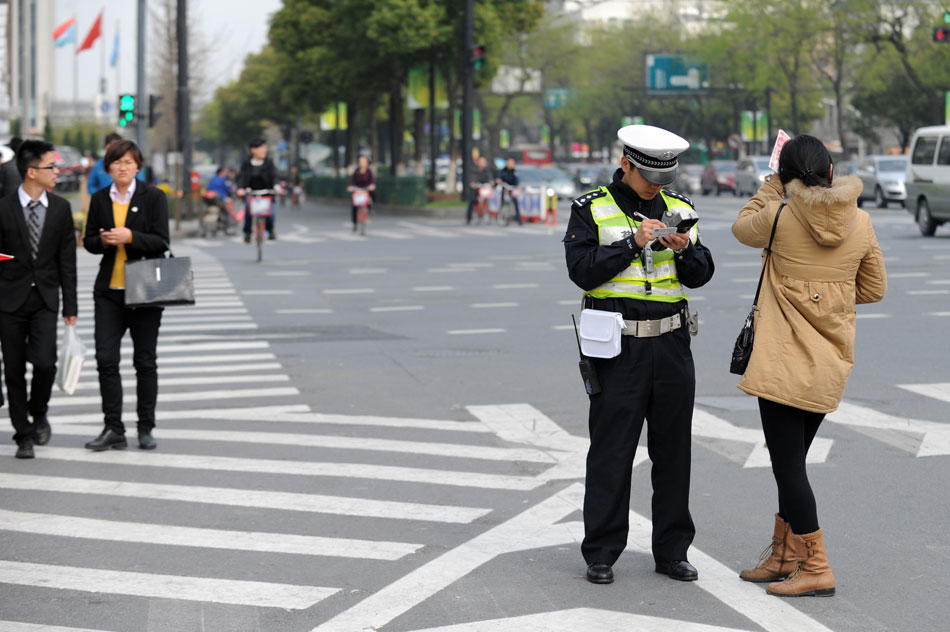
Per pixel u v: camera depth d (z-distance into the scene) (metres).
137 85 41.66
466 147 53.12
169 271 9.96
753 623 6.11
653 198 6.82
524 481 9.08
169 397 12.48
